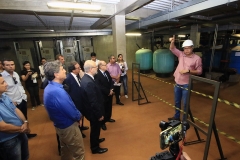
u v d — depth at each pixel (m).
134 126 2.74
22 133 1.46
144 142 2.28
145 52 7.48
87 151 2.12
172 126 0.75
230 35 5.54
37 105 3.96
